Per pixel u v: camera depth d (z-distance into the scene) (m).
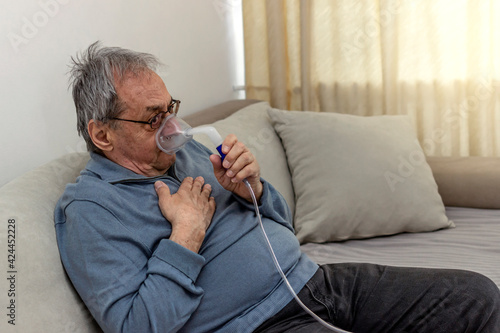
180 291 1.05
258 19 2.42
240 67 2.64
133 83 1.16
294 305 1.19
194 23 2.17
